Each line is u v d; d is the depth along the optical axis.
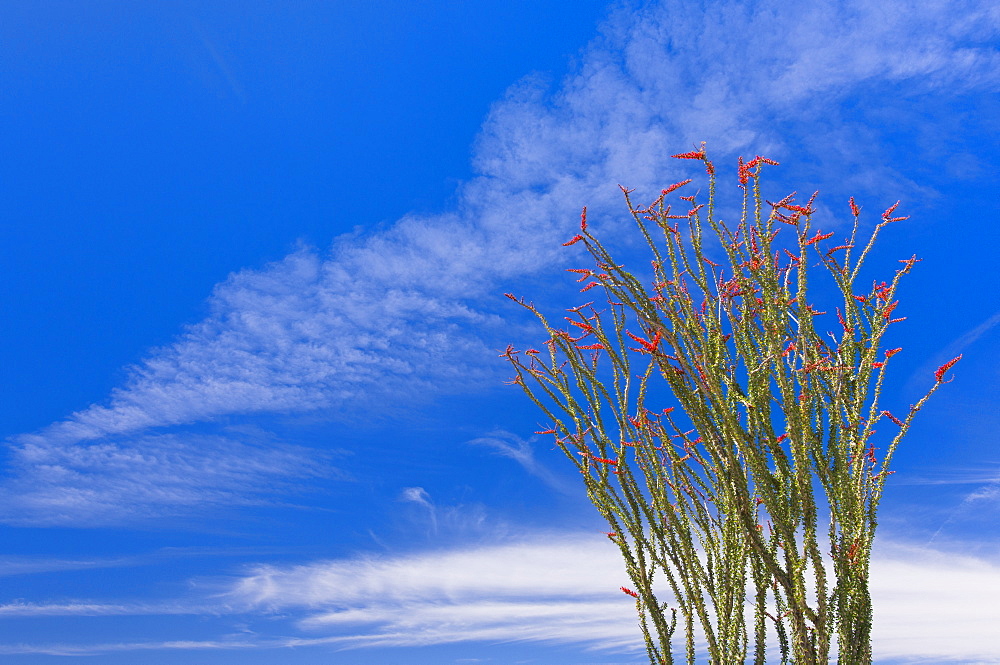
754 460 1.65
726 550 1.89
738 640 1.84
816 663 1.64
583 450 2.08
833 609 1.72
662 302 1.79
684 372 1.75
